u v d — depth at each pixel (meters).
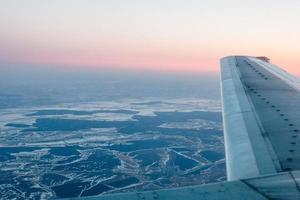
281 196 4.27
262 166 6.53
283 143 7.75
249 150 7.45
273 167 6.44
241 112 10.76
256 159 6.90
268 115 10.18
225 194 4.27
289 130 8.68
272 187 4.55
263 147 7.55
